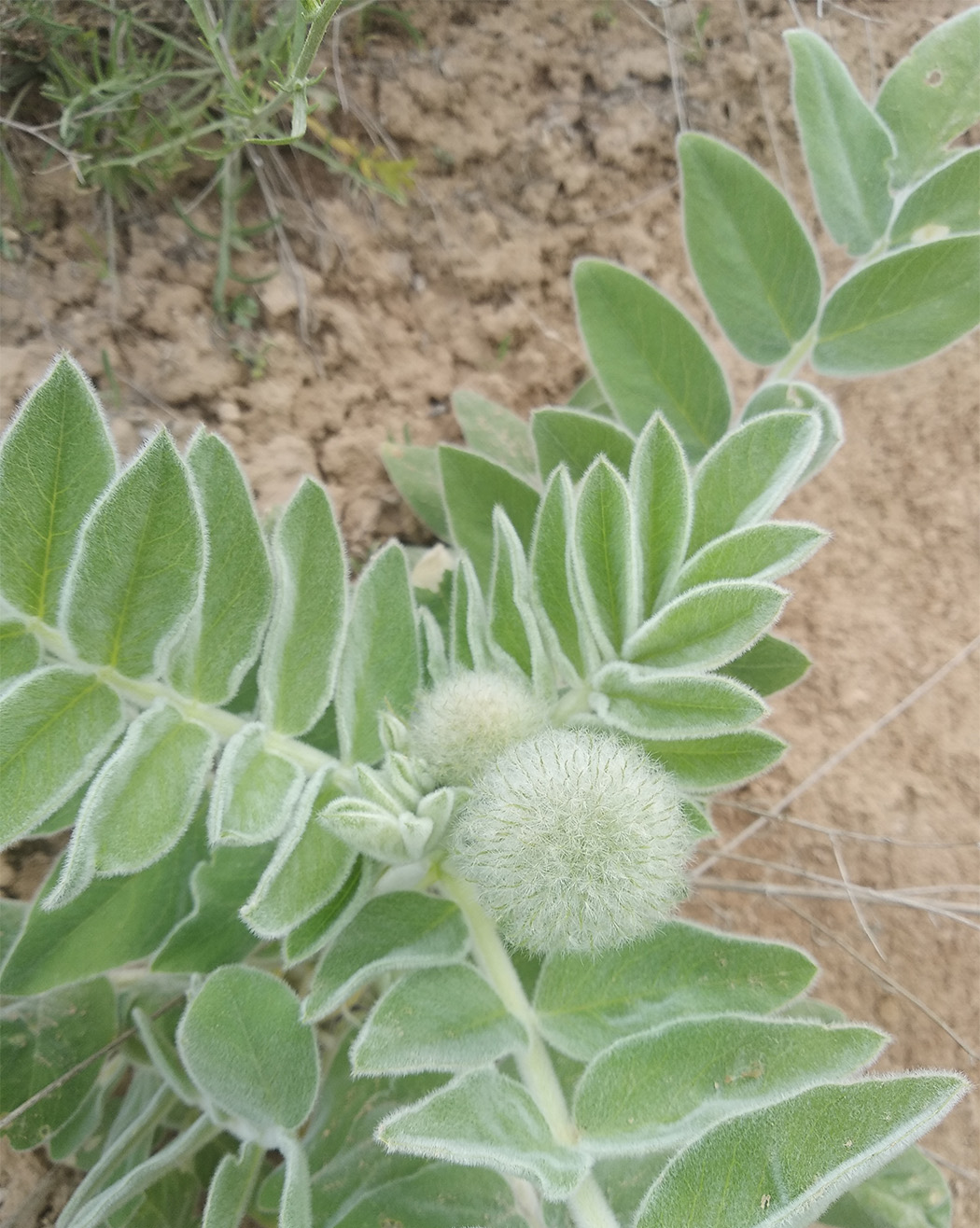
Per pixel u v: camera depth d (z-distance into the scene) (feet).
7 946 0.70
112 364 0.94
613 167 1.09
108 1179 0.62
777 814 1.02
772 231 0.70
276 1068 0.56
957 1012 1.00
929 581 1.09
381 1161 0.61
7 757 0.44
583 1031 0.55
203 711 0.53
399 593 0.63
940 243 0.65
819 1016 0.76
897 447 1.11
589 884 0.49
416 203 1.04
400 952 0.56
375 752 0.61
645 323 0.72
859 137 0.70
